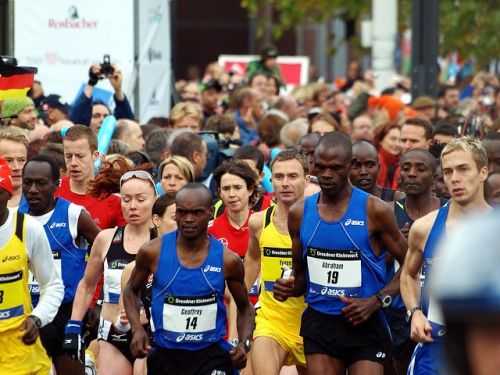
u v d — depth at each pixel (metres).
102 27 37.69
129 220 21.11
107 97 35.34
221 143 34.59
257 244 21.28
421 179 22.17
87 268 21.38
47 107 36.06
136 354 18.38
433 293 4.09
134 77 37.91
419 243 17.95
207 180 30.72
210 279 18.30
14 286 18.45
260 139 35.78
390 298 18.36
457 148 17.50
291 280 19.23
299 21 81.50
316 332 18.80
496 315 3.88
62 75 37.84
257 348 20.44
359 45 81.50
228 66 63.97
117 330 20.86
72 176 24.69
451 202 17.81
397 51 74.62
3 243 18.31
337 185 18.23
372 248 18.44
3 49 38.78
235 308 20.50
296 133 33.44
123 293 18.84
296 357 20.70
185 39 101.94
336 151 18.11
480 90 60.72
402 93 54.31
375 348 18.75
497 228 3.94
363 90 53.62
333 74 107.56
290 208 19.05
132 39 37.69
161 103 40.00
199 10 101.69
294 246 19.05
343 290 18.53
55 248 21.61
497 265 3.89
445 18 77.44
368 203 18.34
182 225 18.03
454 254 3.95
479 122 36.53
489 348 3.90
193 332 18.41
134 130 31.30
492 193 20.36
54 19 37.69
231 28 102.25
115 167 24.48
